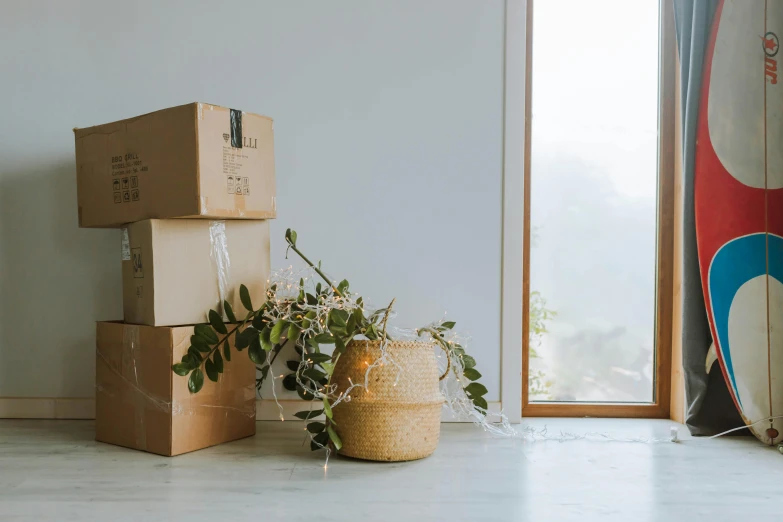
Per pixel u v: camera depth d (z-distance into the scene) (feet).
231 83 8.18
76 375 8.20
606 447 6.98
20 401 8.14
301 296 6.87
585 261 8.65
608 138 8.64
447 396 7.49
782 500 5.32
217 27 8.16
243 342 6.65
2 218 8.21
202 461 6.26
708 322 7.47
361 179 8.17
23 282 8.21
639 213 8.64
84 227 7.34
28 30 8.16
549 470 6.09
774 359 7.24
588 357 8.64
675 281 8.44
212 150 6.25
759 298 7.31
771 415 7.16
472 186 8.18
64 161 8.20
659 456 6.63
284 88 8.18
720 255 7.39
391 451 6.22
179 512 4.91
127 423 6.73
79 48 8.16
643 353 8.63
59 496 5.25
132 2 8.16
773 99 7.41
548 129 8.63
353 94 8.18
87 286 8.21
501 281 8.17
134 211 6.66
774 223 7.38
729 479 5.88
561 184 8.64
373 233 8.16
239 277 6.97
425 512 4.95
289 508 5.01
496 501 5.22
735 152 7.42
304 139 8.18
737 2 7.45
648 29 8.61
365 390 6.26
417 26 8.17
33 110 8.18
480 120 8.17
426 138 8.17
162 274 6.42
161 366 6.40
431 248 8.18
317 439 6.57
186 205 6.21
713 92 7.46
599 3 8.63
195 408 6.62
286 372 8.06
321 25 8.17
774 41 7.42
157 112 6.38
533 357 8.65
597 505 5.16
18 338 8.20
